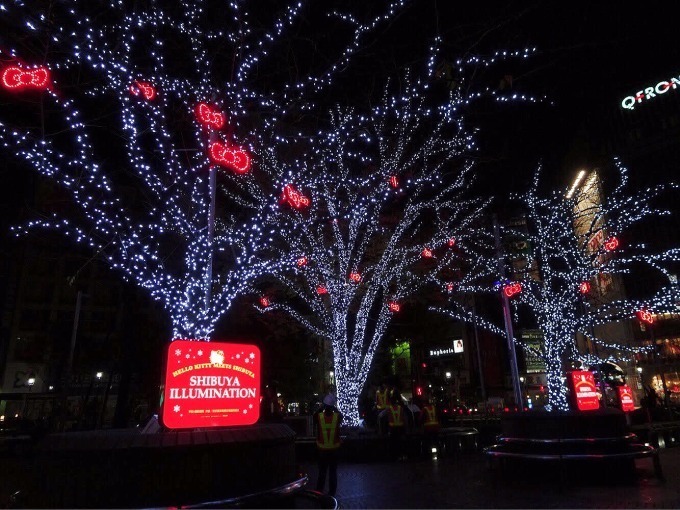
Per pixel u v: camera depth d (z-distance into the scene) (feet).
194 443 17.47
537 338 133.90
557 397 43.57
